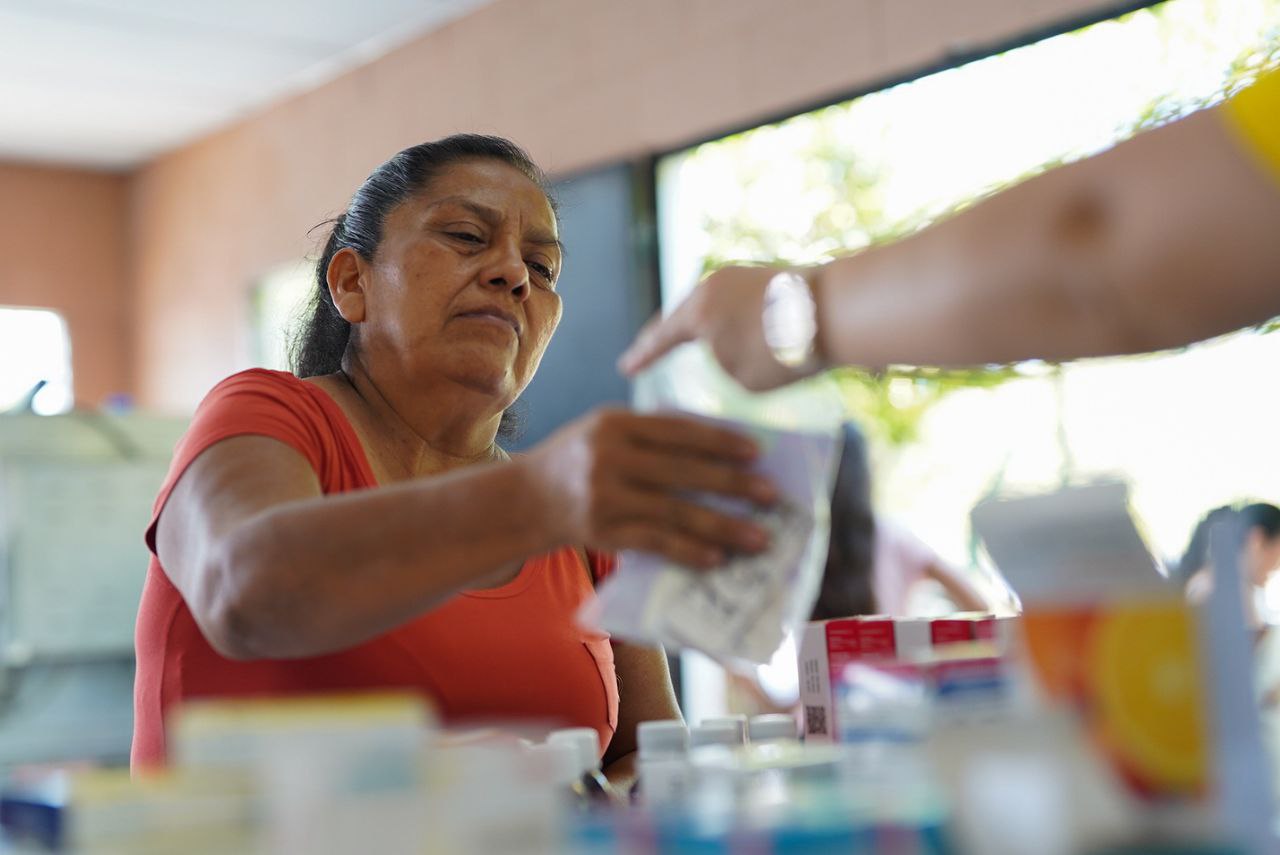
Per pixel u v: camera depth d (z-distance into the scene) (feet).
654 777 2.22
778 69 11.27
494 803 1.59
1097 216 2.08
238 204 17.48
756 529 2.05
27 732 9.07
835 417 2.39
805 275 2.34
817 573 2.10
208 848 1.58
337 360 4.67
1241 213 1.92
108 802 1.58
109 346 19.60
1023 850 1.62
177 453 3.50
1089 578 1.75
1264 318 2.01
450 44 14.24
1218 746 1.66
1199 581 1.99
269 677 3.71
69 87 16.11
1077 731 1.65
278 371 4.04
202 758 1.60
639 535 2.05
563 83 13.05
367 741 1.58
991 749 1.65
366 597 2.57
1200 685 1.67
